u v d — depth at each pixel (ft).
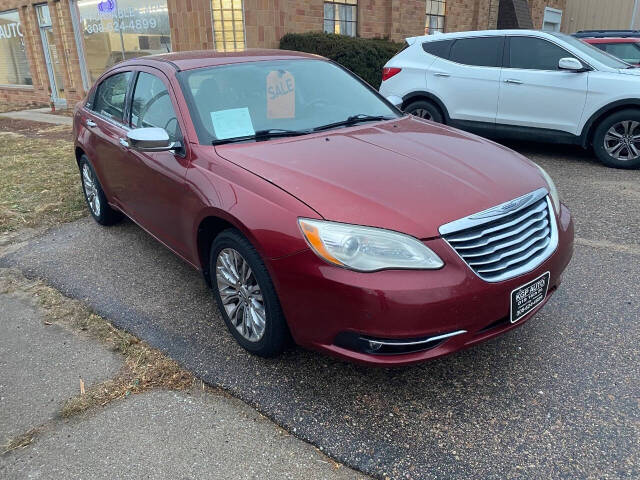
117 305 11.98
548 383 8.81
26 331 11.19
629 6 58.90
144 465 7.54
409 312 7.39
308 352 9.89
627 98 19.93
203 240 10.48
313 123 11.45
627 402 8.30
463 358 9.57
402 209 7.90
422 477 7.14
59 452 7.87
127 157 12.86
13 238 16.48
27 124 40.27
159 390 9.09
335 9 39.55
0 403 9.00
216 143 10.43
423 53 24.86
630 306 10.99
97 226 17.17
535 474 7.10
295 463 7.47
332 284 7.61
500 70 22.49
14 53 54.49
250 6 34.27
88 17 43.50
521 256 8.29
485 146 10.70
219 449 7.77
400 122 12.15
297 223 7.98
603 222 15.48
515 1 55.26
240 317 9.93
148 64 12.96
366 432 7.95
